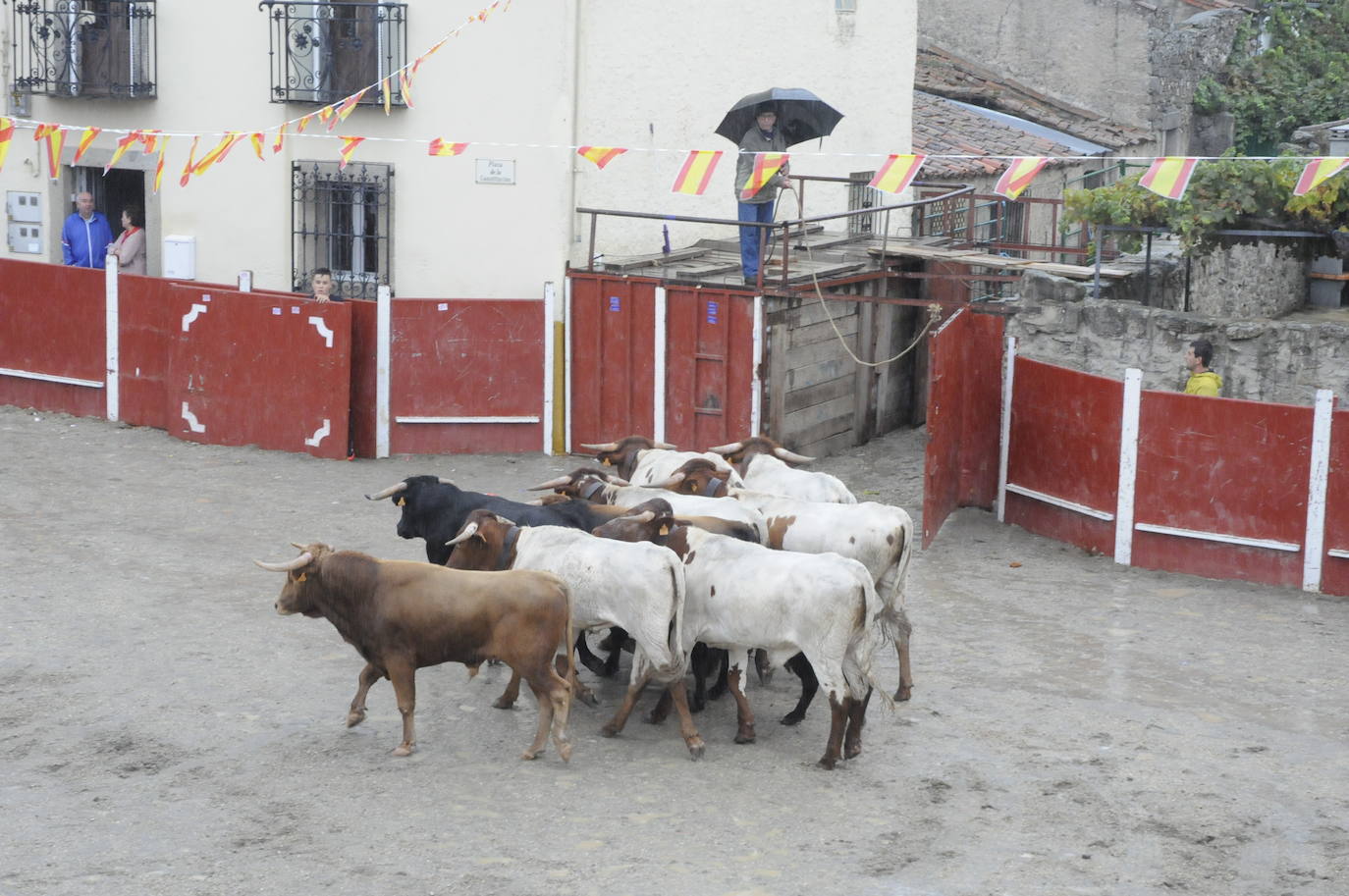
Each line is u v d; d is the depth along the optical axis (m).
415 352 17.19
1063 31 27.81
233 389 17.28
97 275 18.09
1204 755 9.46
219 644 11.07
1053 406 14.56
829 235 19.62
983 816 8.49
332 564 9.03
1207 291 17.66
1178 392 14.63
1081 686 10.70
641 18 17.89
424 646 8.98
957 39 28.61
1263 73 29.48
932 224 21.48
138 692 10.08
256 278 19.00
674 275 16.95
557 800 8.59
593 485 10.98
